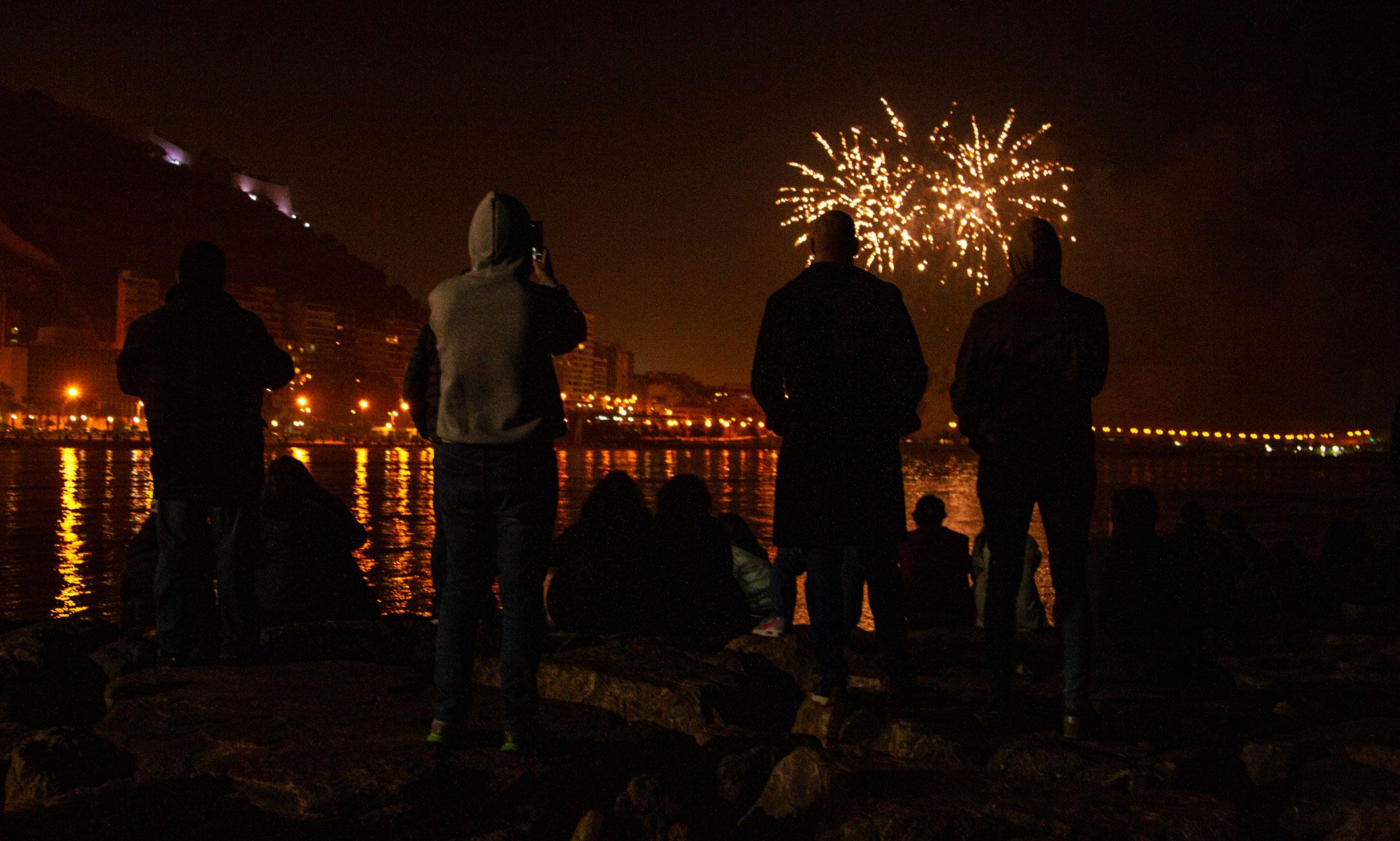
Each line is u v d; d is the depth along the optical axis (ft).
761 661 15.62
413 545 68.59
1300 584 29.43
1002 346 12.66
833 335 12.94
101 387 533.55
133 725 12.25
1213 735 13.30
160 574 15.57
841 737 12.57
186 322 15.53
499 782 10.61
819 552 12.92
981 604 24.48
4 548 62.75
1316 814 10.39
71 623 17.90
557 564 19.97
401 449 487.61
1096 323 12.54
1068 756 11.25
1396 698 16.28
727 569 20.81
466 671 11.44
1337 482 308.19
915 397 13.12
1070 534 12.45
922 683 16.21
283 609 19.57
